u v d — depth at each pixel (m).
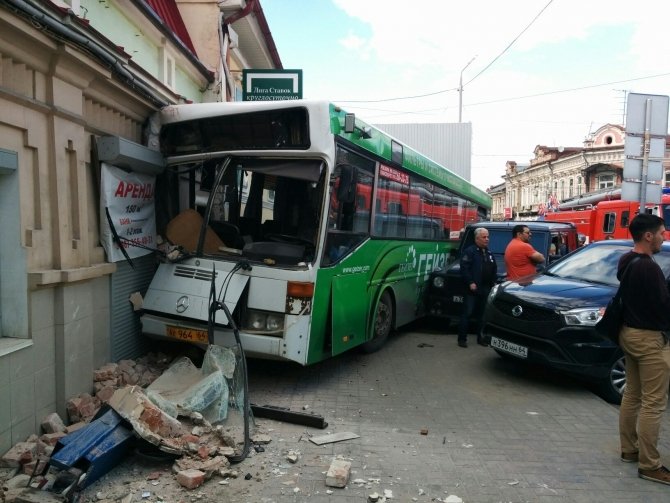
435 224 10.48
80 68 4.73
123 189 5.79
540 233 10.32
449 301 9.69
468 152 19.83
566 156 56.62
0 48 3.86
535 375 7.20
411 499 3.84
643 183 9.77
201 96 10.55
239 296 5.73
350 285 6.68
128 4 7.21
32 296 4.28
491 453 4.69
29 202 4.34
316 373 6.94
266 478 4.04
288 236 6.07
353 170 6.00
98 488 3.77
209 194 6.20
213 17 10.61
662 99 9.80
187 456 4.13
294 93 11.79
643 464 4.29
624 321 4.47
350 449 4.64
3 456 3.90
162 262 6.30
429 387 6.55
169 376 5.45
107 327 5.64
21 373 4.14
